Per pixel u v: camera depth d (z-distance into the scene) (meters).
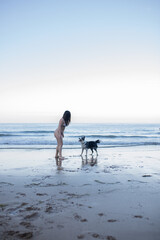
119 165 6.34
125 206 3.03
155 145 13.20
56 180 4.54
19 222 2.50
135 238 2.15
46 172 5.33
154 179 4.64
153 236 2.20
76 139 18.20
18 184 4.21
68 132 33.25
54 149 10.32
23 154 8.54
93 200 3.28
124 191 3.76
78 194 3.58
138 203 3.15
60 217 2.64
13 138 19.05
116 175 5.02
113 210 2.87
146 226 2.41
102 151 9.95
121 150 10.37
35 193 3.63
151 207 2.99
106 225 2.43
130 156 8.26
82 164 6.47
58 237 2.17
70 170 5.58
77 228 2.36
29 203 3.13
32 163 6.57
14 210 2.86
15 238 2.14
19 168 5.81
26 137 20.52
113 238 2.15
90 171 5.46
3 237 2.15
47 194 3.58
